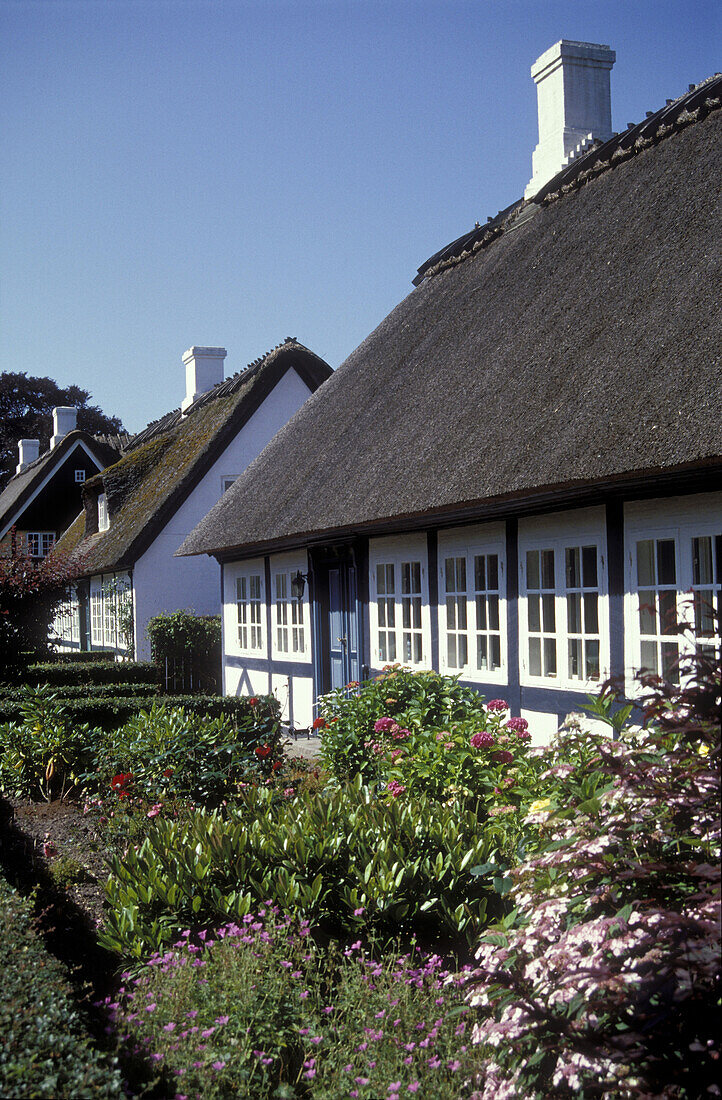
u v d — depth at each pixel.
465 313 12.10
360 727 8.28
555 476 7.29
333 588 13.30
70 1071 3.00
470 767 6.58
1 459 48.50
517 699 8.88
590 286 9.53
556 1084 3.02
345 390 14.09
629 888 3.36
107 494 23.09
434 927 4.95
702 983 2.91
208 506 20.33
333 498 11.22
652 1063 2.89
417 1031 4.00
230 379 22.22
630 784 3.28
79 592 26.61
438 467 9.23
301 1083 3.84
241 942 4.41
